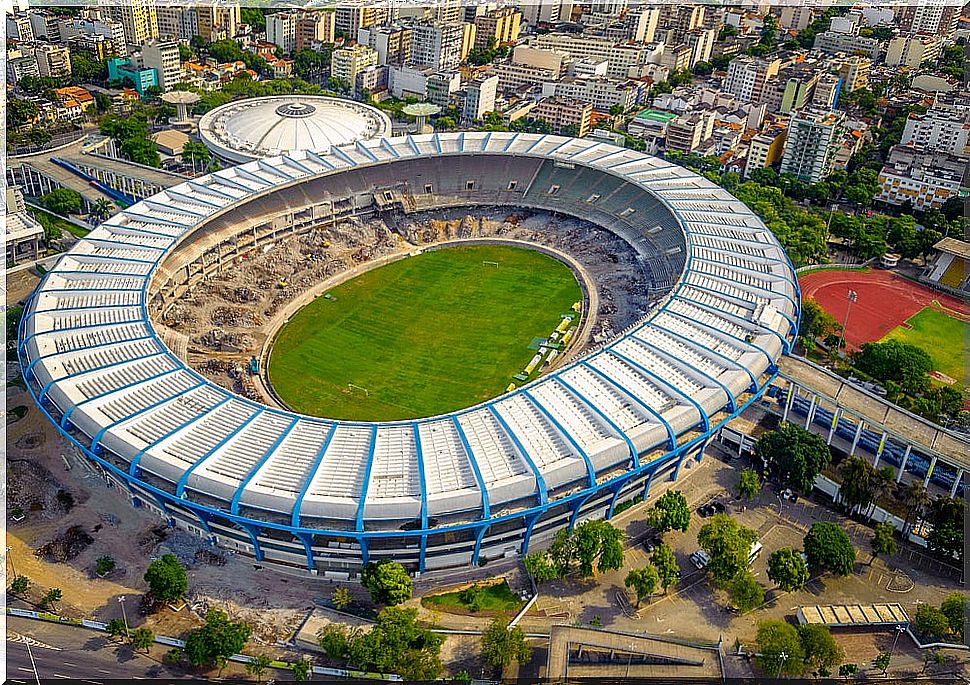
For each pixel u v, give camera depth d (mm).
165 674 117812
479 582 136375
